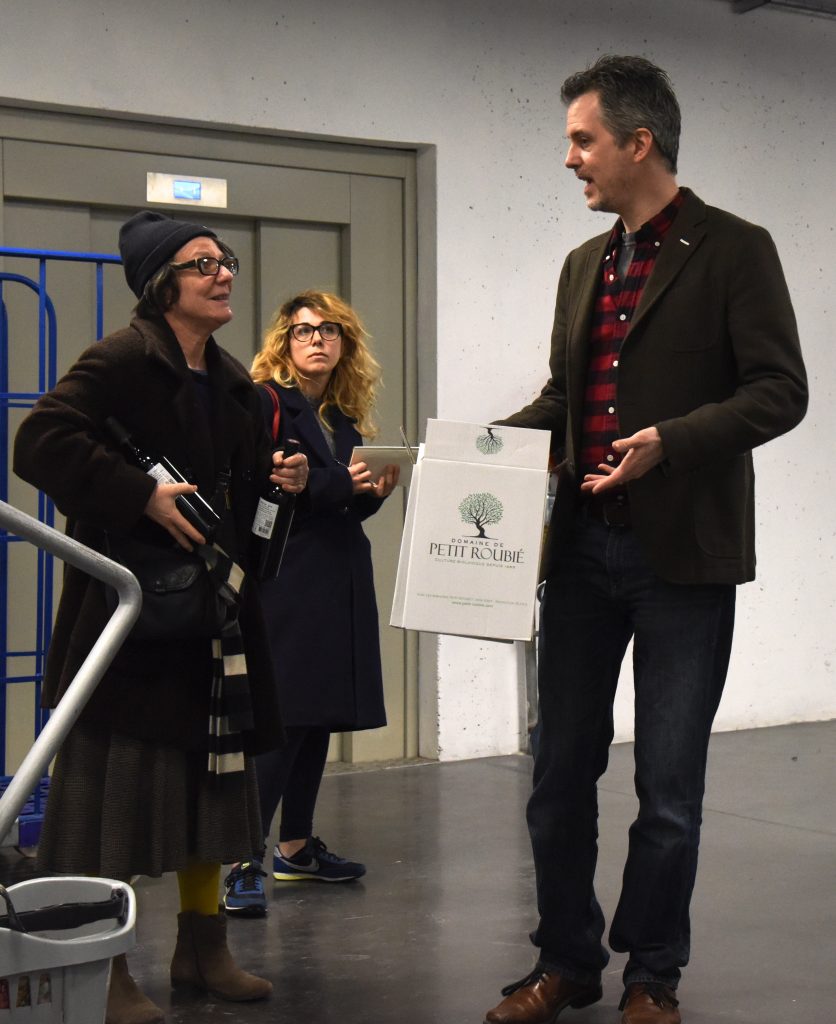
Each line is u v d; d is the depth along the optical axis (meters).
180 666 2.44
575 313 2.52
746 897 3.32
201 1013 2.57
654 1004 2.39
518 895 3.37
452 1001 2.63
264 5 4.72
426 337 5.12
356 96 4.89
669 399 2.37
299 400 3.42
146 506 2.33
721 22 5.63
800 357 2.36
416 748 5.20
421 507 2.32
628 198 2.43
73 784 2.39
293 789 3.50
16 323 4.48
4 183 4.43
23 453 2.33
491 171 5.16
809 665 5.88
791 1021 2.50
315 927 3.12
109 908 1.75
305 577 3.30
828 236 5.91
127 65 4.50
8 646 4.48
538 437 2.35
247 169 4.83
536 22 5.23
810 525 5.88
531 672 5.19
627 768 4.95
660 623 2.40
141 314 2.50
